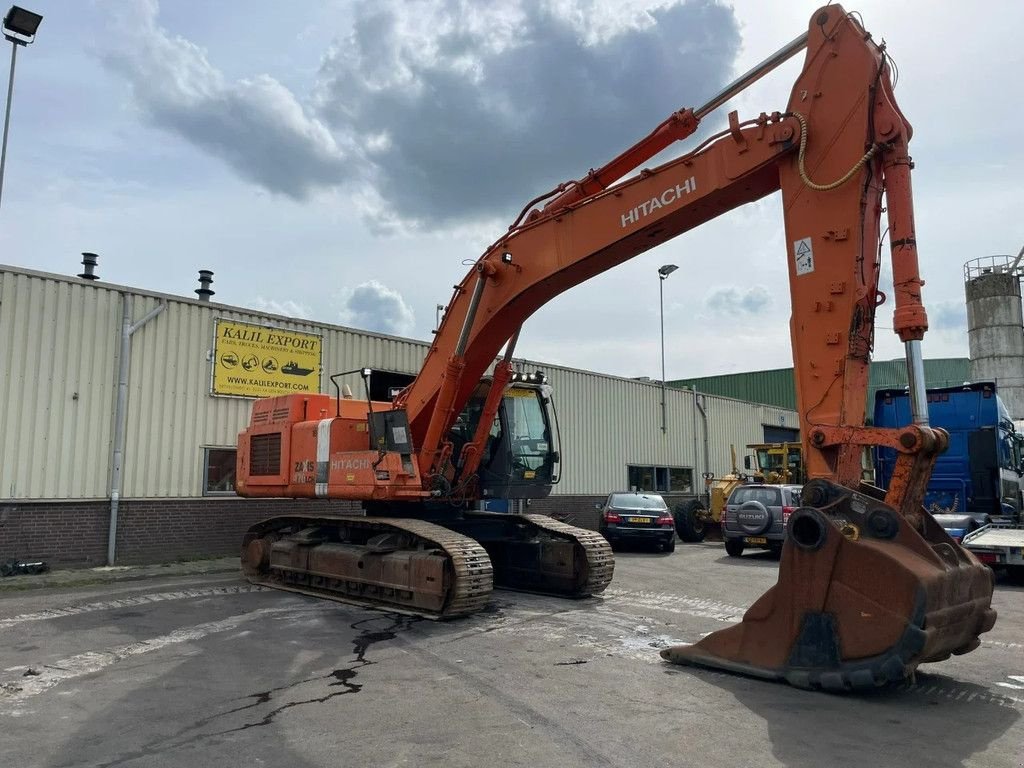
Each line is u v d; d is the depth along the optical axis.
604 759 4.28
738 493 17.19
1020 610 9.74
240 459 12.18
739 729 4.78
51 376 12.40
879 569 5.22
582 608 9.48
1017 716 5.11
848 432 5.63
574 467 22.61
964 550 5.74
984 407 14.50
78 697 5.50
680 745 4.50
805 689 5.59
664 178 7.25
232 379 14.66
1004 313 35.53
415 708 5.23
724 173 6.75
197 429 14.12
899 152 5.69
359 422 10.61
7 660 6.62
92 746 4.50
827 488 5.65
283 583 11.12
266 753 4.37
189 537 13.88
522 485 10.86
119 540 13.00
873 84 5.82
